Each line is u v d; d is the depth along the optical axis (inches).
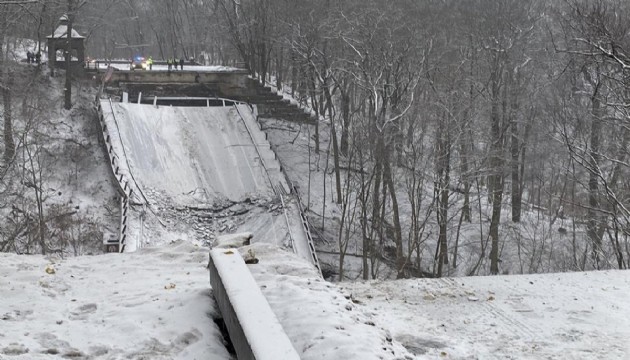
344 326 305.0
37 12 2012.8
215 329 324.5
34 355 287.4
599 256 1539.1
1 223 1400.1
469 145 1911.9
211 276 367.2
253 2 2450.8
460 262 1683.1
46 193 1600.6
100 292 390.3
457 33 1932.8
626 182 1440.7
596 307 486.0
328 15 2038.6
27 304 358.3
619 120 1187.9
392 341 316.2
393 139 1617.9
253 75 2412.6
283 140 2091.5
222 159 1825.8
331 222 1720.0
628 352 396.5
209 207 1630.2
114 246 1362.0
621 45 1079.6
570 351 398.6
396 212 1441.9
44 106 1879.9
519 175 2031.3
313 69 2082.9
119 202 1590.8
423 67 1705.2
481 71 1801.2
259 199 1653.5
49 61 2207.2
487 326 442.3
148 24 3794.3
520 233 1708.9
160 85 2271.2
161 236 1446.9
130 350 302.7
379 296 506.0
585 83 1712.6
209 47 3735.2
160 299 366.6
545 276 576.7
